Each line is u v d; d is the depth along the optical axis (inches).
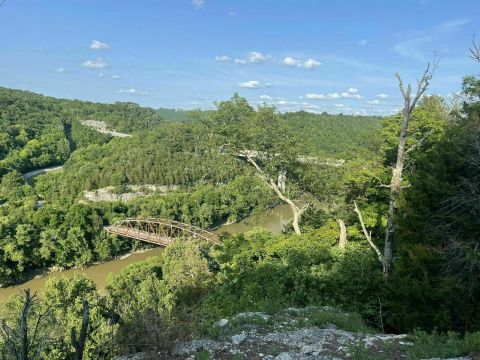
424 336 387.2
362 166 1115.9
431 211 661.9
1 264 2269.9
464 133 687.1
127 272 1738.4
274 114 1131.3
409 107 677.3
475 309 542.6
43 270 2502.5
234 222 3619.6
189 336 384.2
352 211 1094.4
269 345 373.7
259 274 661.3
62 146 6215.6
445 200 612.1
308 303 610.5
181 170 4365.2
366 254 737.0
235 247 943.7
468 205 600.4
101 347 541.0
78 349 319.0
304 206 1217.4
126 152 4881.9
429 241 626.8
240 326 418.9
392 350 365.1
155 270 1824.6
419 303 571.5
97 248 2647.6
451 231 622.8
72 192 4119.1
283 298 602.2
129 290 1525.6
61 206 2819.9
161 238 2578.7
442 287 545.6
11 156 5339.6
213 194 3560.5
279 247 888.3
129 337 372.5
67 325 954.7
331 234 1128.2
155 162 4453.7
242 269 717.9
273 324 433.4
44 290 1206.9
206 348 362.3
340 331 418.6
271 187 1194.6
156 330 363.9
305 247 816.9
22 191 4148.6
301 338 389.7
